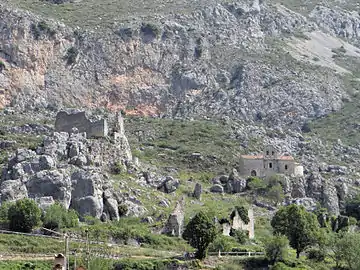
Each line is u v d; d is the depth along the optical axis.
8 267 179.62
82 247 199.62
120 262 190.75
